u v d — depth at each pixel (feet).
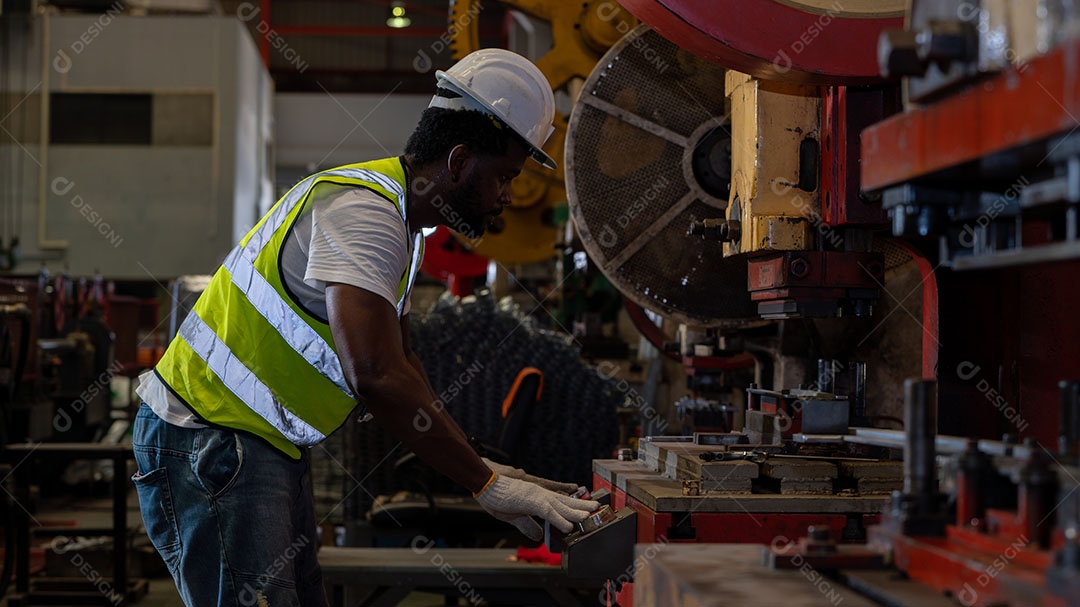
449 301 14.28
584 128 8.27
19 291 19.44
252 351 5.45
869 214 5.92
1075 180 2.75
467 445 5.29
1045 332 5.98
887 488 5.53
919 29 3.53
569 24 13.21
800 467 5.46
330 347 5.49
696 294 8.32
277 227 5.49
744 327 8.49
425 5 59.36
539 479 5.99
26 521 13.33
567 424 13.82
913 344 6.95
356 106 54.34
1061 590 2.55
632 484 5.93
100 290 26.68
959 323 6.36
